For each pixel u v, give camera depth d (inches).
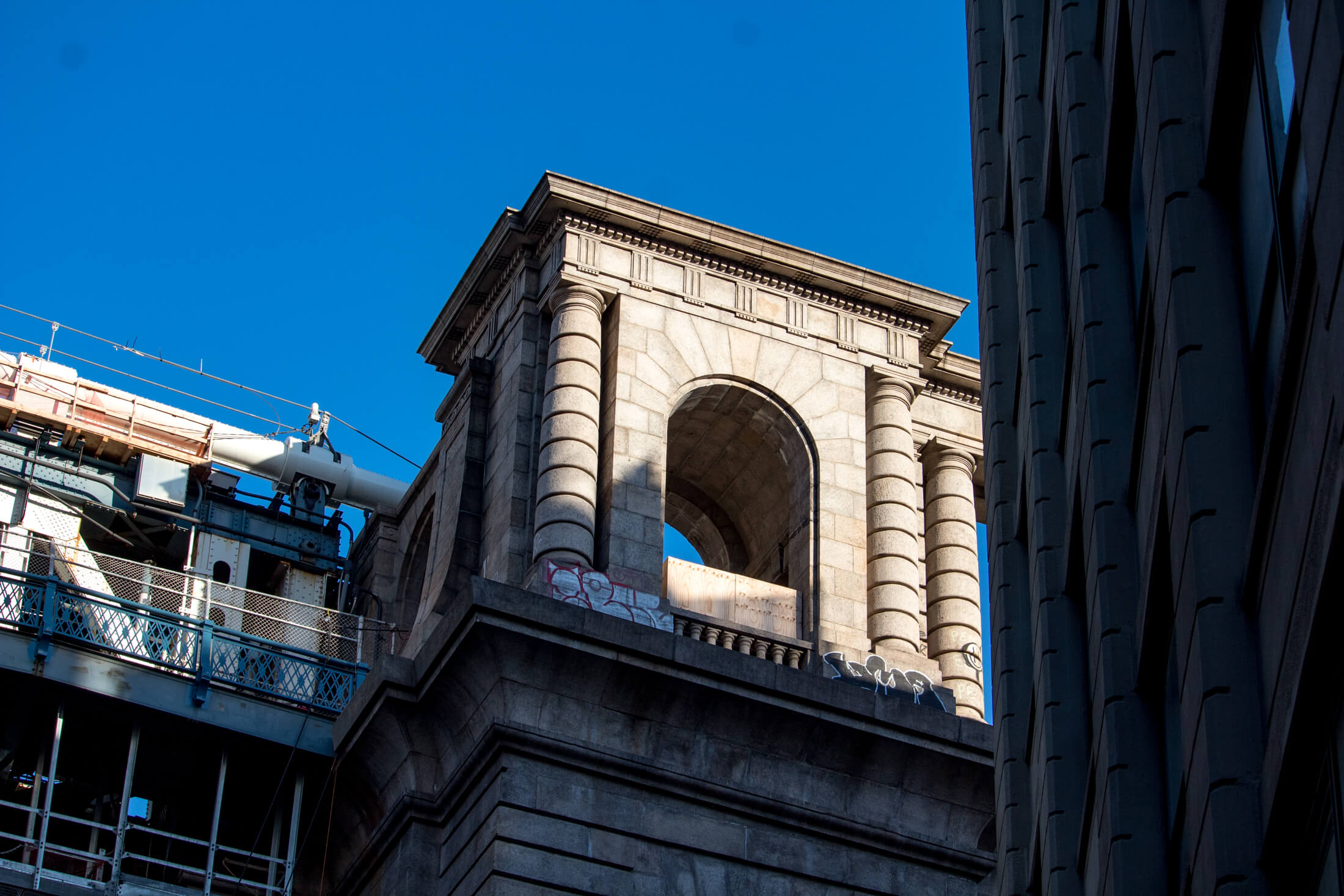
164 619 1393.9
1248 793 536.1
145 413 1768.0
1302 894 512.4
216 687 1378.0
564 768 1238.3
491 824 1207.6
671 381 1497.3
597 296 1515.7
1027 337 995.9
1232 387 580.4
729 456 1598.2
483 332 1627.7
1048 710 882.8
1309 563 476.4
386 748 1307.8
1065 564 896.9
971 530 1624.0
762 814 1274.6
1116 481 759.1
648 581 1393.9
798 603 1459.2
